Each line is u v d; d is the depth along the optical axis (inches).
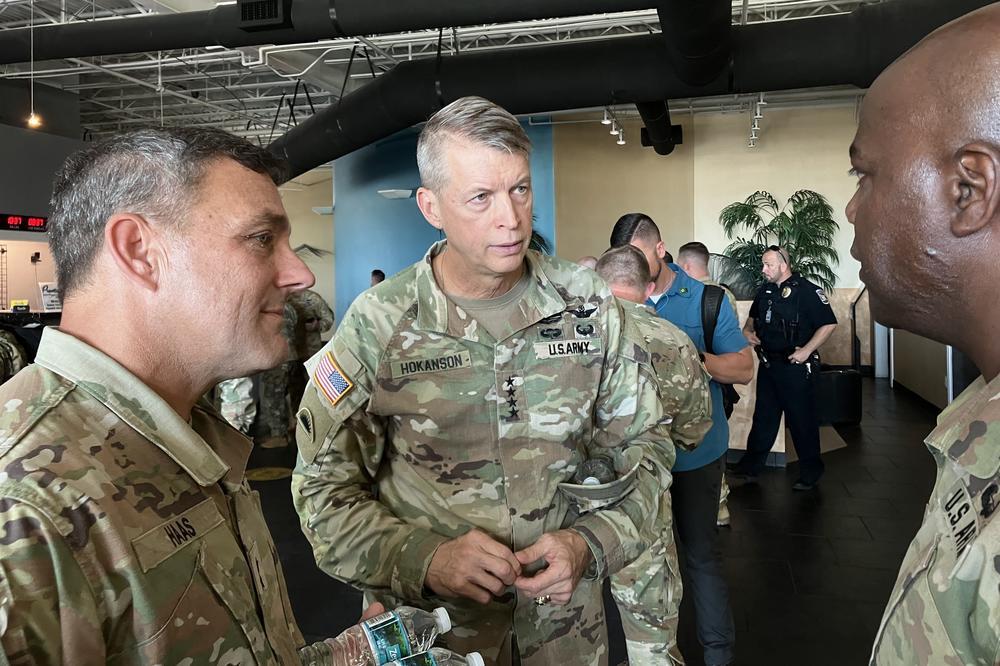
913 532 151.3
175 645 25.1
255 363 30.4
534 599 51.6
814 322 180.7
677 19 165.3
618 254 89.4
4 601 21.1
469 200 47.8
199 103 417.7
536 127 362.3
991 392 24.3
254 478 195.6
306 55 310.3
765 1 266.8
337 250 438.0
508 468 53.1
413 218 384.5
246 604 28.4
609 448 58.5
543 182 360.8
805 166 415.8
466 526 52.7
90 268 27.8
